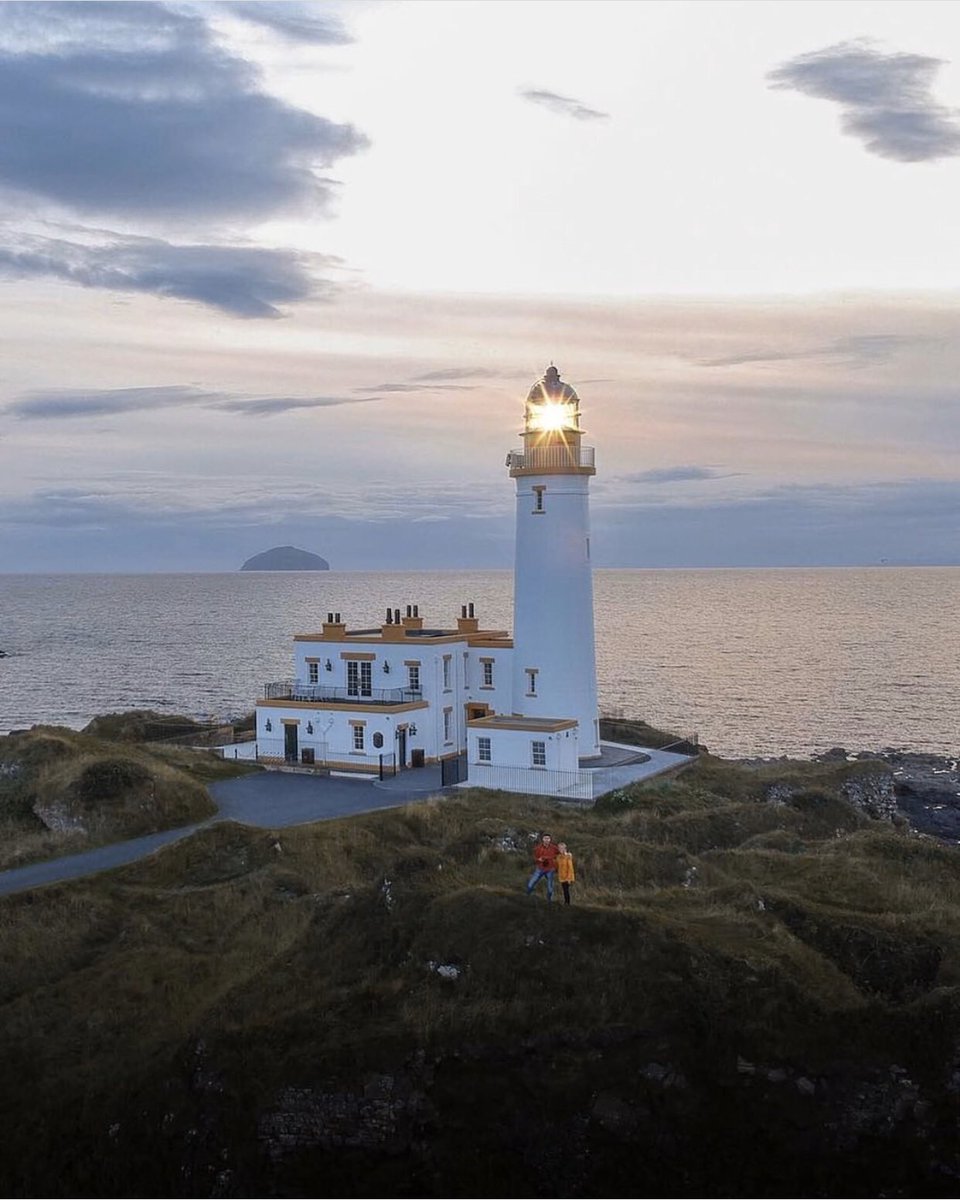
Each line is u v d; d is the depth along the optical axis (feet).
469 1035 83.71
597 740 188.44
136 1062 89.76
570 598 183.52
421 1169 79.82
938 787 239.30
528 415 184.96
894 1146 79.92
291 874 120.37
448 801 149.59
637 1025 83.87
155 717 240.12
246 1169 80.69
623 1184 78.48
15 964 101.55
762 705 388.78
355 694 194.70
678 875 119.65
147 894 115.65
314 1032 86.07
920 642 631.97
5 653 584.81
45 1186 81.61
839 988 88.69
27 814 146.00
